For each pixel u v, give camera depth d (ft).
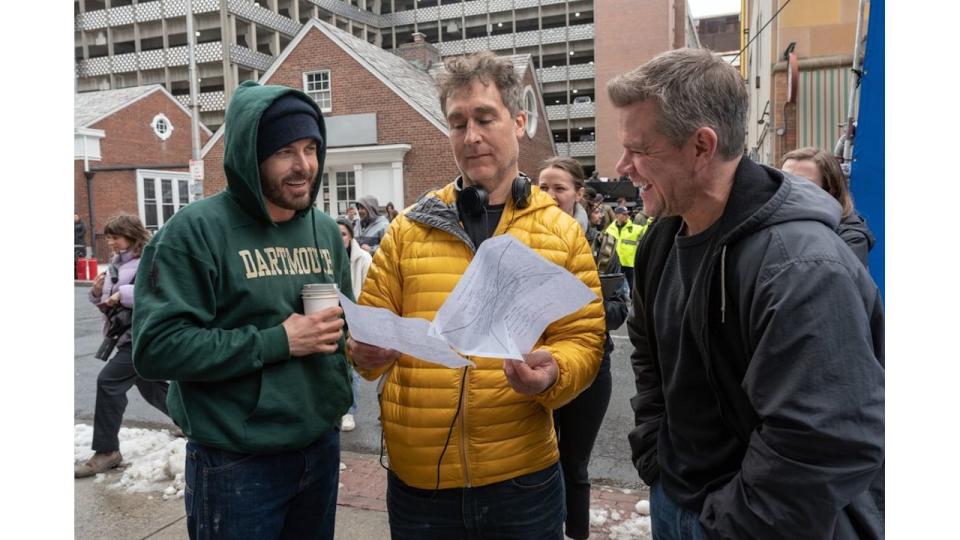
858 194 12.32
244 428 5.16
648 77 3.84
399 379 5.29
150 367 4.87
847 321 3.25
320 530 6.01
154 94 77.30
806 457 3.18
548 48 175.01
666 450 4.55
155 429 14.88
